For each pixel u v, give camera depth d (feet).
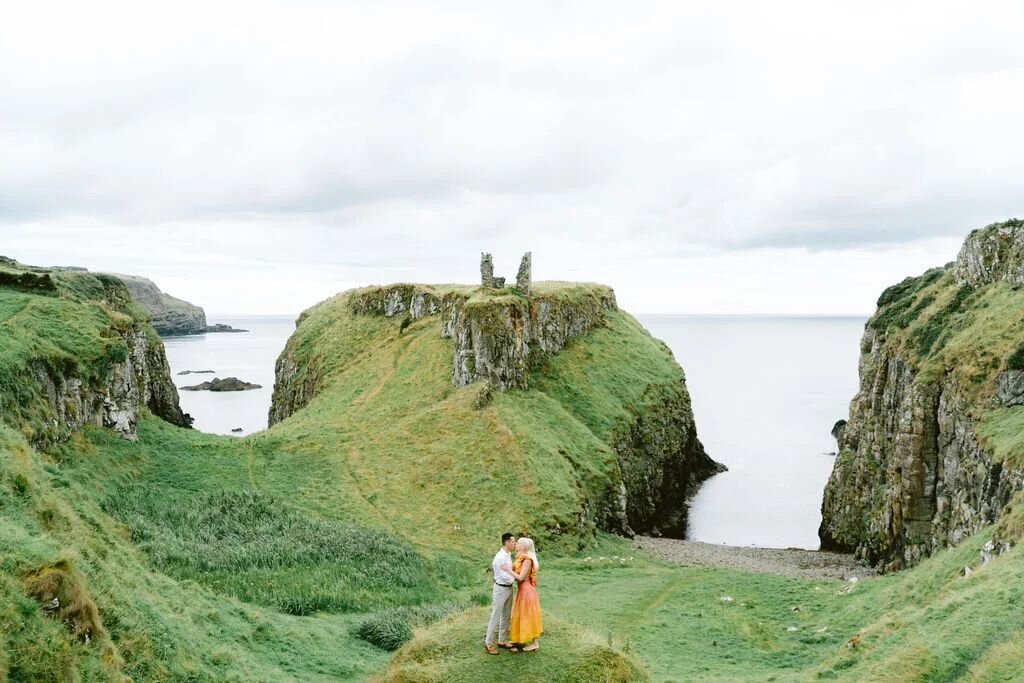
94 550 72.59
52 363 172.04
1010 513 111.45
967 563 112.68
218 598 85.20
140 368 235.81
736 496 316.60
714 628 115.03
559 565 175.42
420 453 228.84
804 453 408.26
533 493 204.23
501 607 63.05
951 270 256.93
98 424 189.37
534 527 192.65
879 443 233.55
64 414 173.37
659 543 227.81
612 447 275.18
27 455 87.10
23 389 156.46
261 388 615.98
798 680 78.38
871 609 117.19
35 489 73.72
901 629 81.05
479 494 204.64
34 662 44.09
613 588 147.33
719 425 502.38
